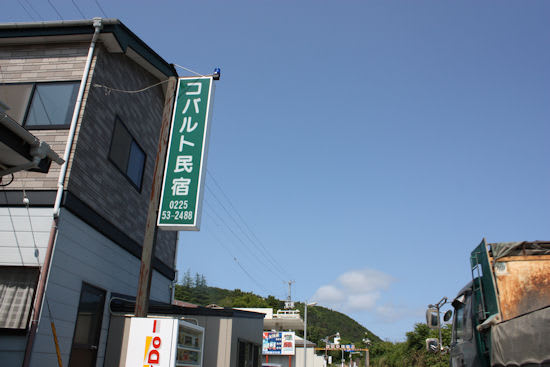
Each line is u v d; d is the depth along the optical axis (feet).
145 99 39.22
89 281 29.60
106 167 32.07
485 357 19.36
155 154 41.73
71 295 27.37
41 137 28.53
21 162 20.58
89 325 29.63
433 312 26.16
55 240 25.82
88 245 29.53
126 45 32.99
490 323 17.99
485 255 19.38
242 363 37.37
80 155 28.50
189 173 29.94
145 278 26.25
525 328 15.29
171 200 29.27
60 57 31.01
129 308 32.71
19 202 26.50
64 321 26.55
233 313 34.78
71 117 28.96
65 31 30.68
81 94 29.22
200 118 31.63
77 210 27.91
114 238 33.04
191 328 28.19
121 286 34.45
